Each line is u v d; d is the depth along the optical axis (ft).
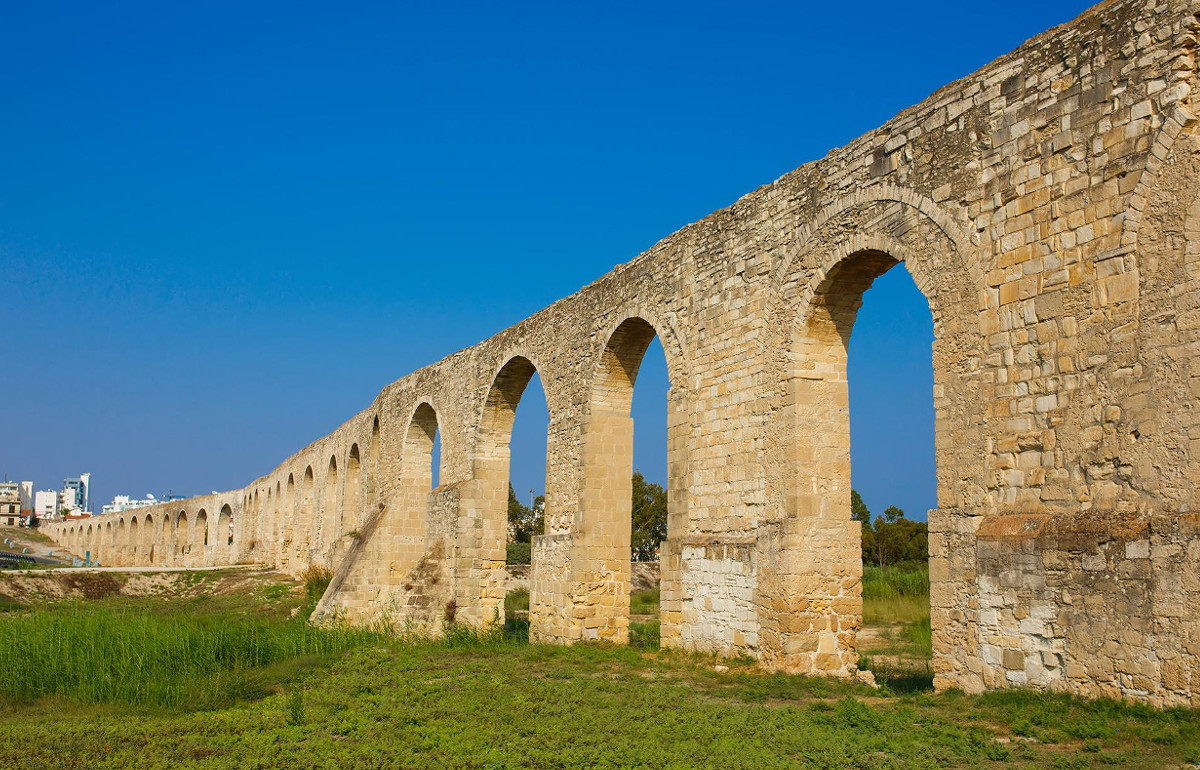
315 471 175.94
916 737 34.53
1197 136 36.14
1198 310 34.96
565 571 76.33
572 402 81.10
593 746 35.65
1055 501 39.29
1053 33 41.93
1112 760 29.40
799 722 38.47
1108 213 38.65
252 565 212.43
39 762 35.94
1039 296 41.06
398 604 96.68
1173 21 37.11
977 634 41.32
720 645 58.90
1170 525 34.09
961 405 44.14
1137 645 34.68
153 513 316.19
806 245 55.83
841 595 53.88
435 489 105.09
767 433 57.21
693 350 65.92
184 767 34.63
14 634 60.70
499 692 48.78
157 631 61.62
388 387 131.03
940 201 46.68
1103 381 38.04
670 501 66.59
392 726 41.22
